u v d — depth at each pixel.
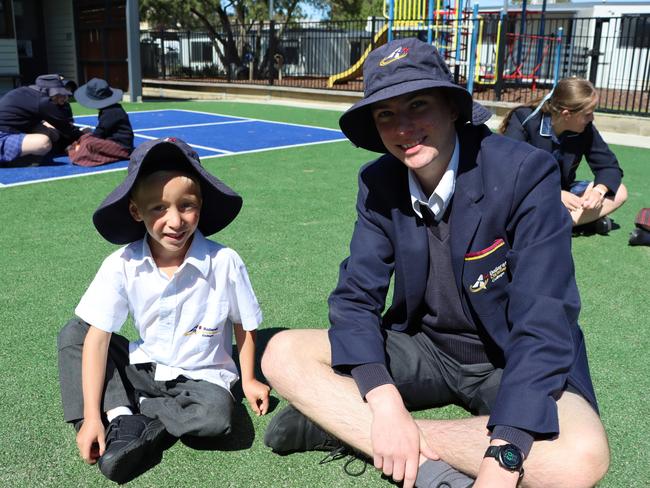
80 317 2.36
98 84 8.16
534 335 1.87
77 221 5.34
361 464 2.25
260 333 3.24
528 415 1.75
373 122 2.18
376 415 1.99
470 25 17.34
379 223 2.27
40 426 2.44
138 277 2.27
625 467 2.21
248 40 27.67
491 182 2.03
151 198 2.15
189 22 30.19
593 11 23.23
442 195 2.04
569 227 2.01
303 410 2.19
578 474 1.73
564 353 1.85
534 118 4.66
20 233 4.97
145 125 12.14
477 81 16.09
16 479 2.14
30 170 7.62
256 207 5.83
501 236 2.05
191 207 2.21
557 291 1.92
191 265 2.27
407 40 1.99
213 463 2.25
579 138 4.90
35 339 3.16
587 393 1.94
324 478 2.17
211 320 2.34
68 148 8.30
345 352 2.13
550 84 17.09
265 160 8.28
